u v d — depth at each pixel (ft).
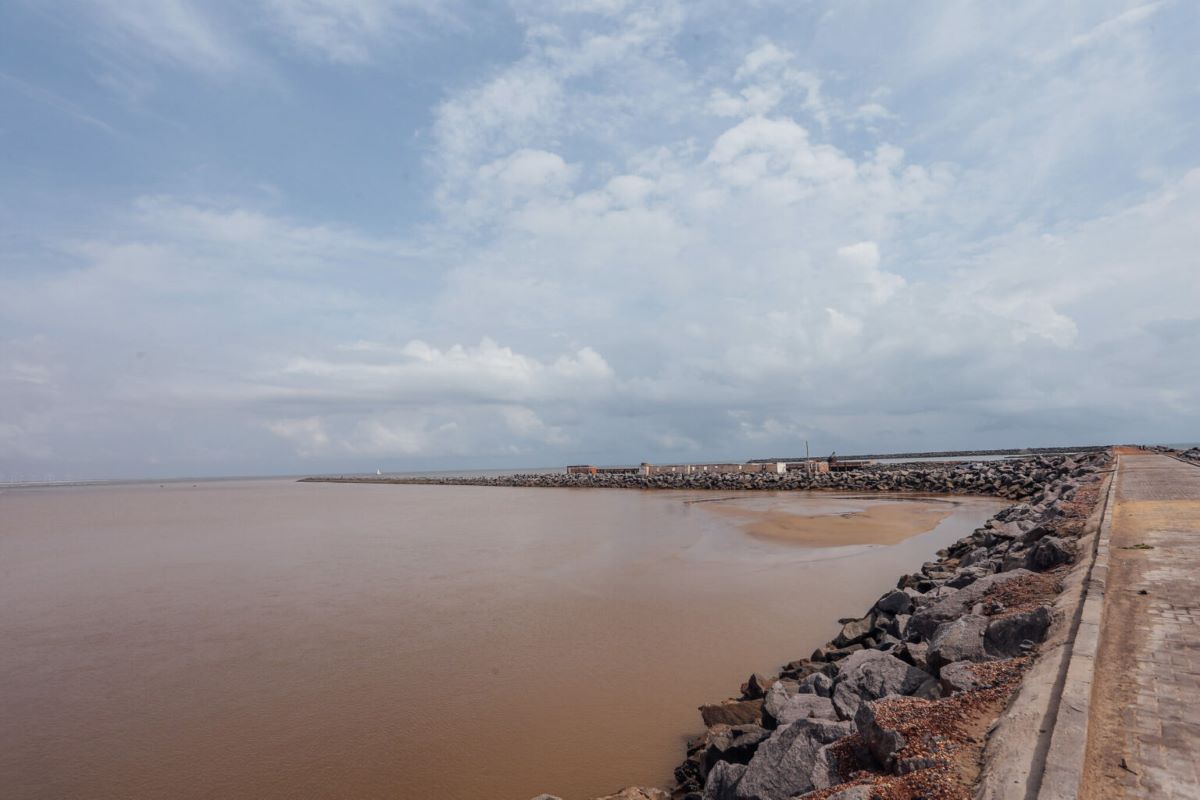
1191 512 45.09
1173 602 24.31
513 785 25.04
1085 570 28.96
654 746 27.55
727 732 24.58
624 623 44.34
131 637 45.19
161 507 193.57
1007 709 16.70
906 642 29.19
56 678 37.37
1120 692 17.29
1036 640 21.98
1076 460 142.31
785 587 52.75
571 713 30.91
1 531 120.88
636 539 82.74
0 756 28.35
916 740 15.94
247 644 42.93
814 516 100.53
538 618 46.42
